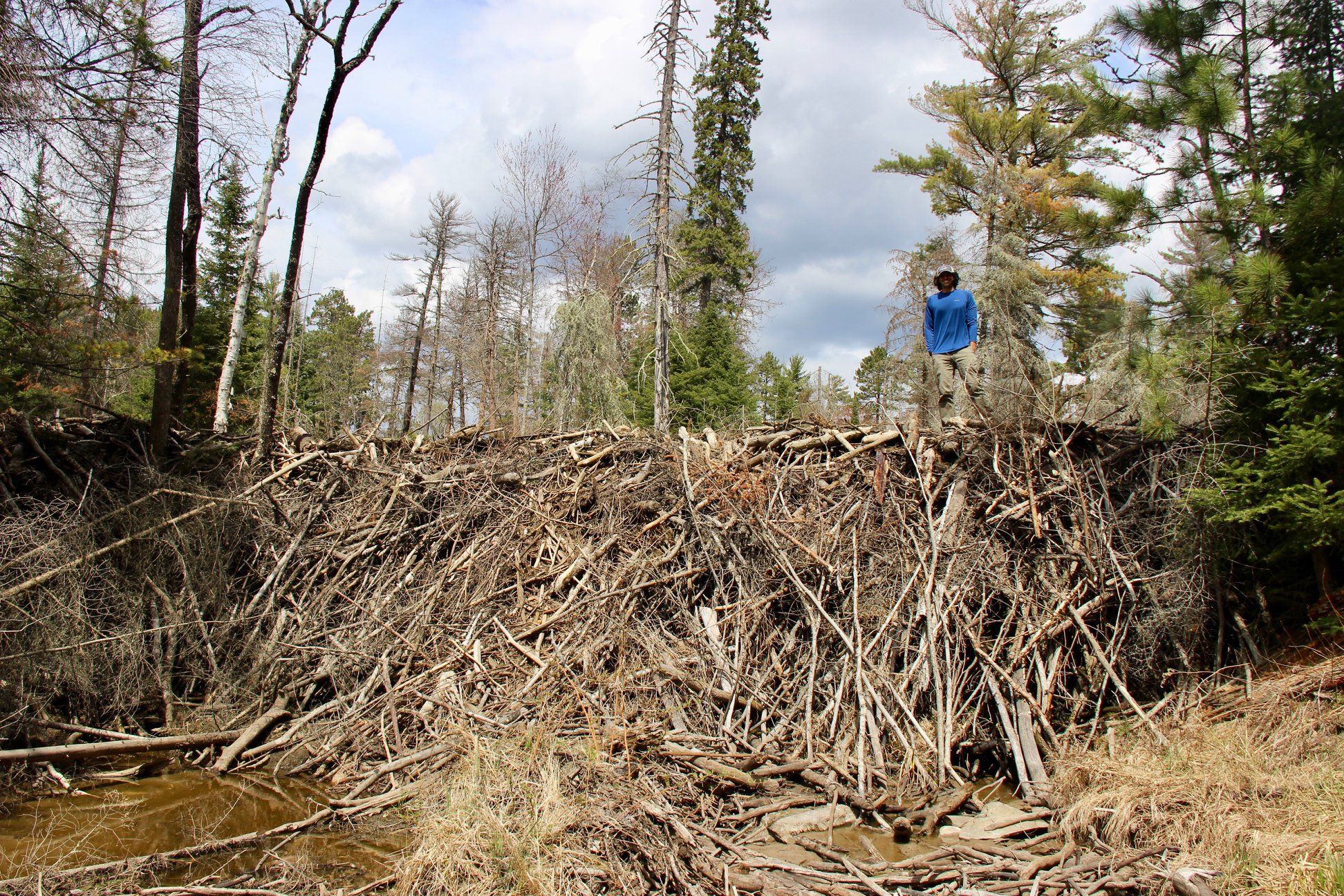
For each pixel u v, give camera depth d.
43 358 7.27
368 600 6.41
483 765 4.17
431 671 5.63
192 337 9.88
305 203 7.86
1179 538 5.82
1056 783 4.61
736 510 6.23
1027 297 18.77
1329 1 5.54
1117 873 3.64
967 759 5.22
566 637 5.84
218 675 5.83
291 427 8.73
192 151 7.98
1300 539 5.09
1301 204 5.09
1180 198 5.92
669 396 18.09
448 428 9.12
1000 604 5.92
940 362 7.67
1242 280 5.31
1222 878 3.41
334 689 5.94
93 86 7.09
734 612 5.93
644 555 6.50
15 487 6.28
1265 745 4.34
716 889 3.54
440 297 33.88
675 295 25.81
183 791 4.70
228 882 3.60
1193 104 5.65
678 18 17.39
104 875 3.60
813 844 4.01
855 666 5.25
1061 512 6.10
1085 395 6.77
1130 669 5.70
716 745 4.99
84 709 5.33
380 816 4.36
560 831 3.61
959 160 20.31
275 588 6.46
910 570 5.69
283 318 7.83
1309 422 5.04
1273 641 5.66
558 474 7.38
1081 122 7.30
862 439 6.88
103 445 7.11
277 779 4.92
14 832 4.06
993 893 3.58
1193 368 5.58
